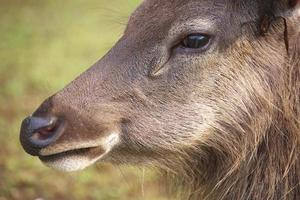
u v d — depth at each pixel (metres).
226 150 12.28
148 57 11.96
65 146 11.60
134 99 11.94
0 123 21.67
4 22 33.66
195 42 11.83
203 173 12.73
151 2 12.29
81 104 11.79
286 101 12.02
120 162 12.30
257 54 11.91
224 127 12.12
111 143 11.91
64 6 36.47
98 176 18.88
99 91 11.91
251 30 11.84
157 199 17.67
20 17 34.56
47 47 30.05
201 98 11.94
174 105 11.96
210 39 11.82
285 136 12.14
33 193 17.67
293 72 11.98
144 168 12.67
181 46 11.90
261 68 11.95
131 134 11.97
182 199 13.34
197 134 12.05
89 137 11.70
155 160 12.35
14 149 19.97
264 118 12.09
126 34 12.27
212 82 11.91
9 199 17.23
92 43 30.47
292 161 12.15
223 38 11.81
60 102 11.76
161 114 11.97
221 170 12.52
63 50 29.64
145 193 18.03
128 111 11.93
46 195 17.70
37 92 24.67
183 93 11.92
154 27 12.04
